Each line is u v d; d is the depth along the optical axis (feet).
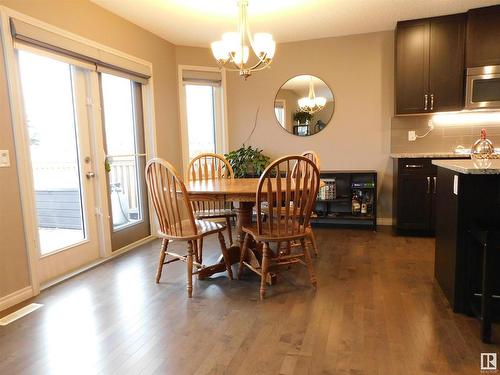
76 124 10.15
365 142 14.58
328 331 6.37
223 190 8.17
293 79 15.10
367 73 14.26
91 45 10.13
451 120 13.57
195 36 13.60
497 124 13.14
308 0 10.60
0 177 7.54
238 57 8.95
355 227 14.35
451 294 7.15
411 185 12.59
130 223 12.51
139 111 12.90
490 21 11.66
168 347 5.95
